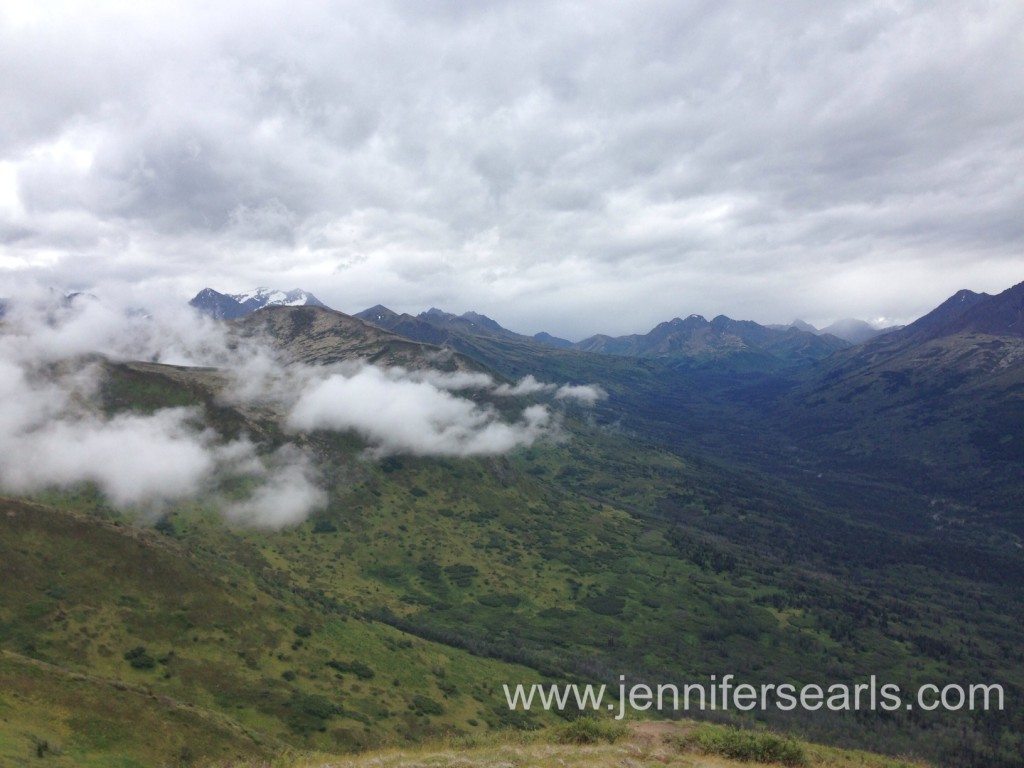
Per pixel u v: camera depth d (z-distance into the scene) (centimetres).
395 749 4797
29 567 10875
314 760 4603
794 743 4384
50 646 9531
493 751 4112
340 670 11625
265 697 9881
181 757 6397
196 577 12238
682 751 4262
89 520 12419
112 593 11038
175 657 10169
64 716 6209
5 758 4925
